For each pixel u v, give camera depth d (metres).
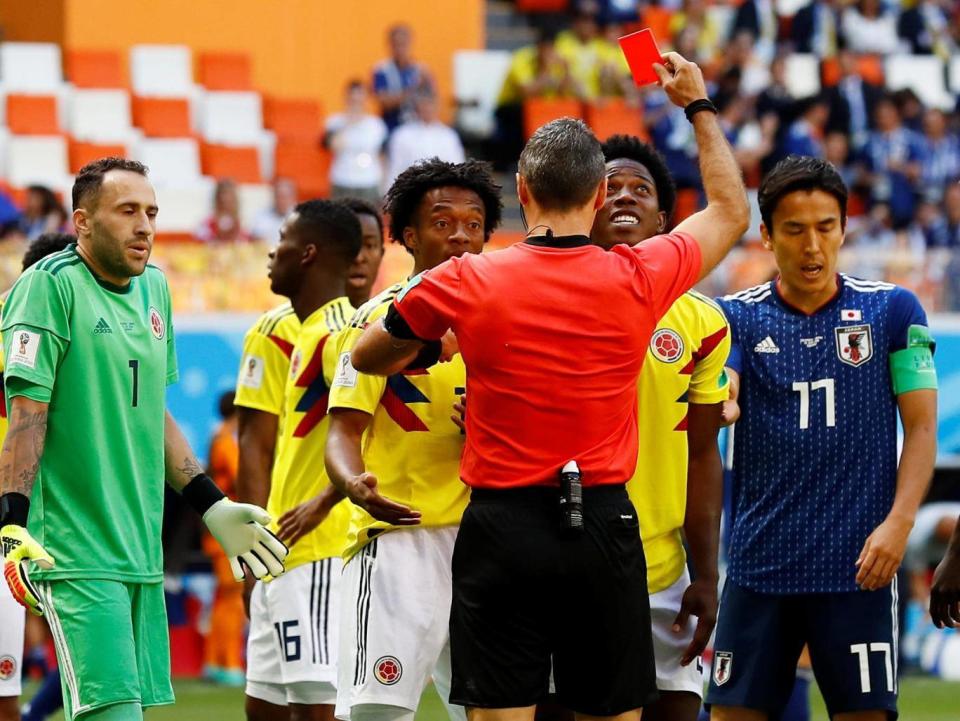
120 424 17.52
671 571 18.61
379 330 15.20
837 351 17.91
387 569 17.88
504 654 14.85
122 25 61.91
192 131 59.88
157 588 17.91
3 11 62.50
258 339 22.28
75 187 17.69
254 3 63.22
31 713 27.59
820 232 17.72
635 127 59.75
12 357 17.02
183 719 32.03
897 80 66.19
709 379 18.23
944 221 56.47
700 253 15.27
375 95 58.59
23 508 16.70
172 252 43.38
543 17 67.94
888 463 17.80
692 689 18.80
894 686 17.50
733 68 60.38
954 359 45.75
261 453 22.23
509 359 14.68
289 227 22.00
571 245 14.90
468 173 18.36
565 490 14.58
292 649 20.69
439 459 17.91
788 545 17.77
